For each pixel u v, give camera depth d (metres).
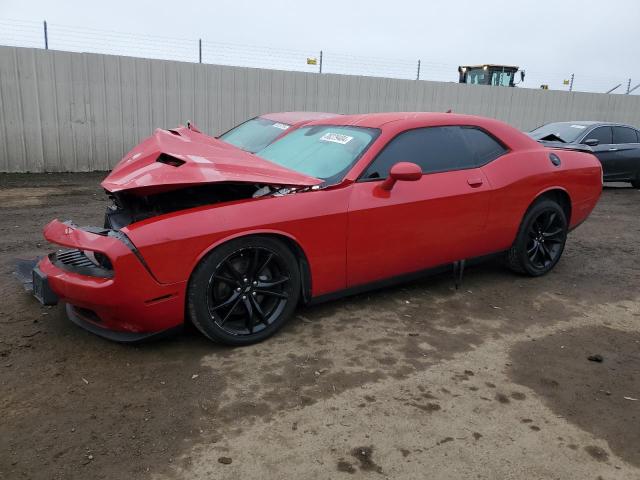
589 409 2.90
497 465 2.42
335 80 14.08
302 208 3.50
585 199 5.27
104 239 3.05
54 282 3.22
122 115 11.89
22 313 3.85
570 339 3.77
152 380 3.04
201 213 3.22
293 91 13.60
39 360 3.21
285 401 2.87
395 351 3.48
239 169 3.47
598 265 5.62
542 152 4.93
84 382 2.99
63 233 3.24
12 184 9.86
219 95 12.79
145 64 11.89
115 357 3.28
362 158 3.87
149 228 3.07
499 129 4.73
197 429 2.61
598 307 4.39
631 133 11.55
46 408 2.74
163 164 3.61
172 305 3.16
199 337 3.59
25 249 5.54
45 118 11.17
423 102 15.48
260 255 3.45
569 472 2.39
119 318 3.14
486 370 3.28
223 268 3.33
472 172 4.36
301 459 2.41
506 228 4.61
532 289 4.77
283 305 3.59
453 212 4.19
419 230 4.04
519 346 3.63
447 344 3.62
